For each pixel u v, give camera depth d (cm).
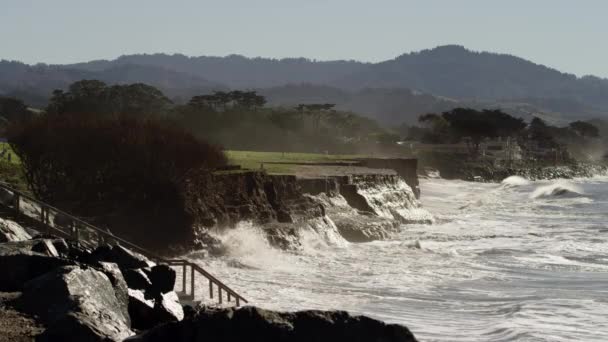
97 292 3030
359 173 12081
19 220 5341
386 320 4478
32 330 2730
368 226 9294
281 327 2041
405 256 7469
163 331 2109
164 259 4262
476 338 4078
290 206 9025
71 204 7319
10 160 9056
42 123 7650
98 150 7375
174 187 7319
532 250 8169
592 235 10094
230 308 2102
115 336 2658
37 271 3381
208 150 7912
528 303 5012
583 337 4128
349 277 6053
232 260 6706
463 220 12800
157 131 7812
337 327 2034
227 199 8069
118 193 7362
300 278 5916
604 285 5897
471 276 6269
